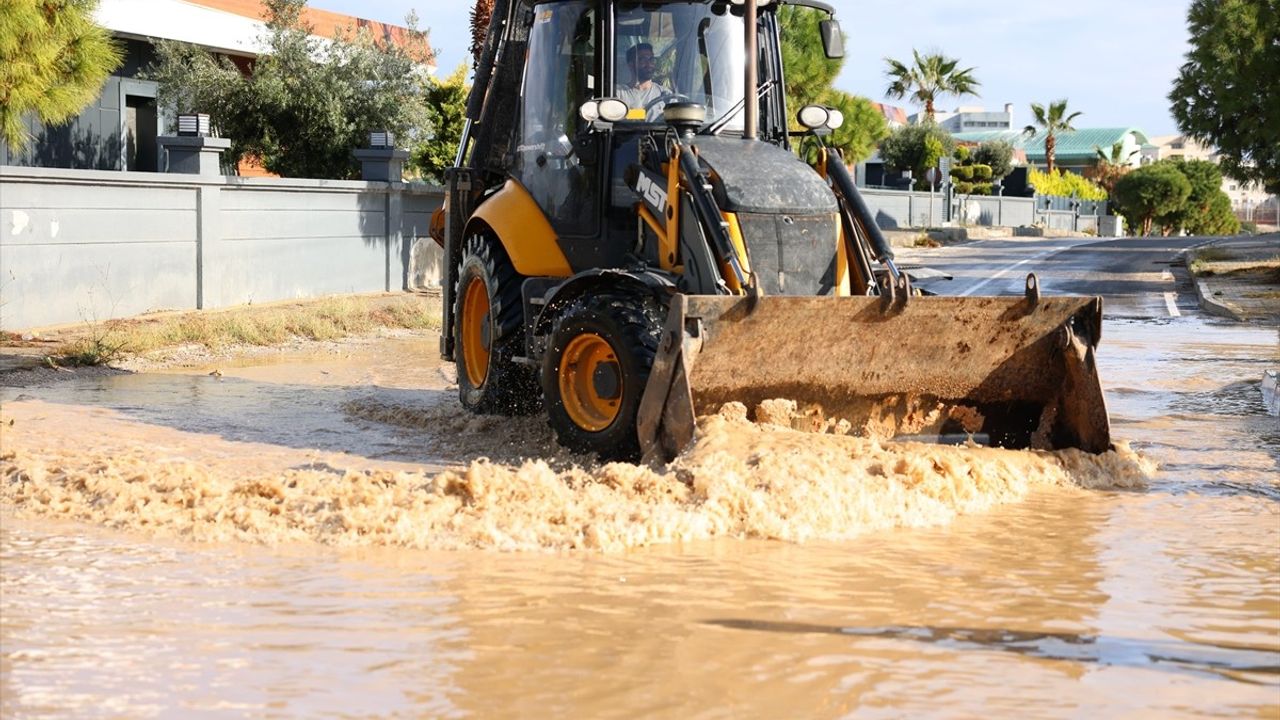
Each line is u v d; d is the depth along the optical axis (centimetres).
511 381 870
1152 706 374
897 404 755
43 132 2078
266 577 493
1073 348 738
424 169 2823
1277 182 2658
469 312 930
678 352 666
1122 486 713
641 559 531
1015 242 4712
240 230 1634
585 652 409
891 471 655
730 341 683
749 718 356
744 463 639
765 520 579
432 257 2095
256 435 824
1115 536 593
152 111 2341
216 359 1263
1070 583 509
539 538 554
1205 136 2712
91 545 538
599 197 809
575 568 513
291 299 1736
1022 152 9019
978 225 6475
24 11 1267
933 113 6844
